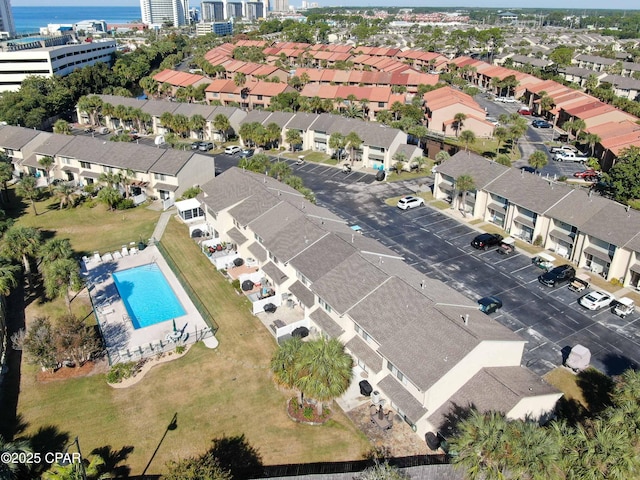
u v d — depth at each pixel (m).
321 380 38.09
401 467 36.09
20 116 128.12
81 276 64.25
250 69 187.38
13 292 60.62
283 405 43.72
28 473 34.38
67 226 79.38
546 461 30.88
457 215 82.44
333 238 56.25
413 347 40.84
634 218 62.69
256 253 61.84
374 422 41.53
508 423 33.59
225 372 47.47
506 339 41.19
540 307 57.28
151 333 53.34
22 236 59.75
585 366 47.25
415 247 71.19
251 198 68.44
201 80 167.88
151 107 132.75
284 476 35.78
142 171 88.12
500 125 137.88
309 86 155.25
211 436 40.56
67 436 40.47
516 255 69.44
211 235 74.38
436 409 39.25
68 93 146.38
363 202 87.25
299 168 105.44
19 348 48.62
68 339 46.88
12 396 44.56
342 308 46.56
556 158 111.00
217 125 120.38
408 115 135.25
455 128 131.38
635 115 142.38
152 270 66.50
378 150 104.00
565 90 151.88
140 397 44.47
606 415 36.44
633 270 59.97
